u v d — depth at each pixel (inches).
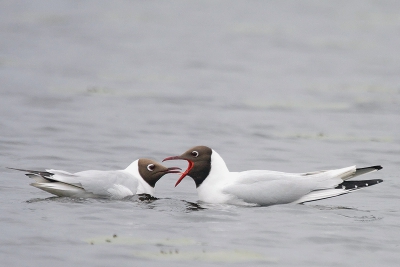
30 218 449.4
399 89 1123.9
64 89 1051.9
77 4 2031.3
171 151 721.6
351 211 500.4
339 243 423.2
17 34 1547.7
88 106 942.4
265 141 786.2
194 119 889.5
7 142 718.5
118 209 480.1
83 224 441.7
